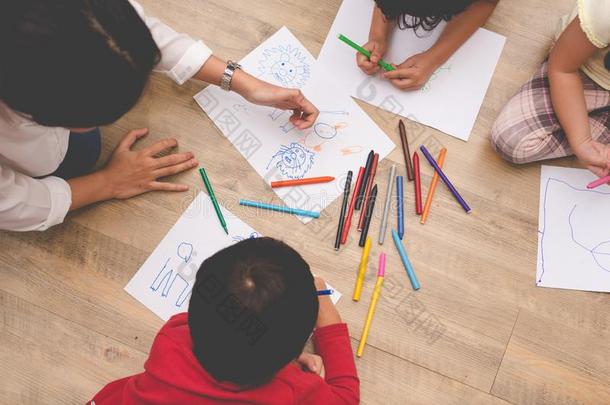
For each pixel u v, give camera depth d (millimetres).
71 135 875
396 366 900
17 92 568
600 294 938
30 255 918
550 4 1021
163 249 918
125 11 573
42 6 519
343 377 803
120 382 771
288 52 994
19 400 874
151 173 919
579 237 949
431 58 952
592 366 916
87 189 895
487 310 925
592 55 892
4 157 766
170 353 670
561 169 973
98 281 910
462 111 979
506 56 1005
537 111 936
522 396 900
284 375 693
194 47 878
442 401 891
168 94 976
